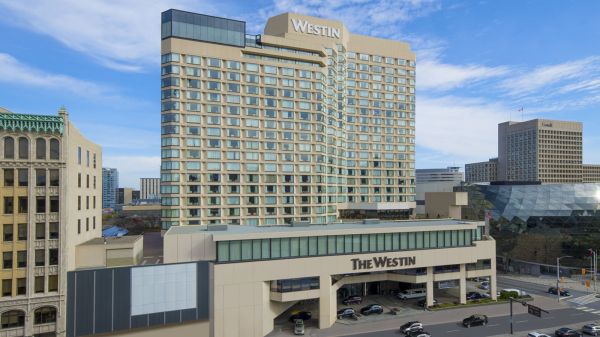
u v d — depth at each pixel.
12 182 49.69
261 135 98.69
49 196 51.03
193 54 93.06
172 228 69.38
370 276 72.06
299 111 102.75
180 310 55.69
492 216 126.94
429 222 83.94
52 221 51.06
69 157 53.16
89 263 57.03
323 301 63.34
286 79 101.81
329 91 113.69
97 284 52.16
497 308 73.81
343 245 67.19
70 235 53.56
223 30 96.31
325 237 65.88
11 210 49.53
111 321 52.44
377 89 134.38
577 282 98.00
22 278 49.47
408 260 70.94
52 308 50.50
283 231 63.91
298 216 101.31
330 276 64.38
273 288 61.59
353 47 131.75
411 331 59.25
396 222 83.88
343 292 80.69
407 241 72.38
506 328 62.91
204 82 93.81
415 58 141.00
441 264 73.75
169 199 90.44
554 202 120.81
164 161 91.19
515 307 74.44
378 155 133.62
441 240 75.19
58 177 51.50
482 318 64.69
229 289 57.97
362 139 131.75
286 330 62.22
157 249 76.81
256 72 98.75
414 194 138.50
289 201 100.69
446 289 85.38
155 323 54.38
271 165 99.25
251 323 58.91
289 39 105.06
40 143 51.03
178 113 91.44
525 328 63.12
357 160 131.12
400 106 137.75
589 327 61.00
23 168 50.12
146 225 118.56
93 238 66.69
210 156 93.56
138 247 64.69
